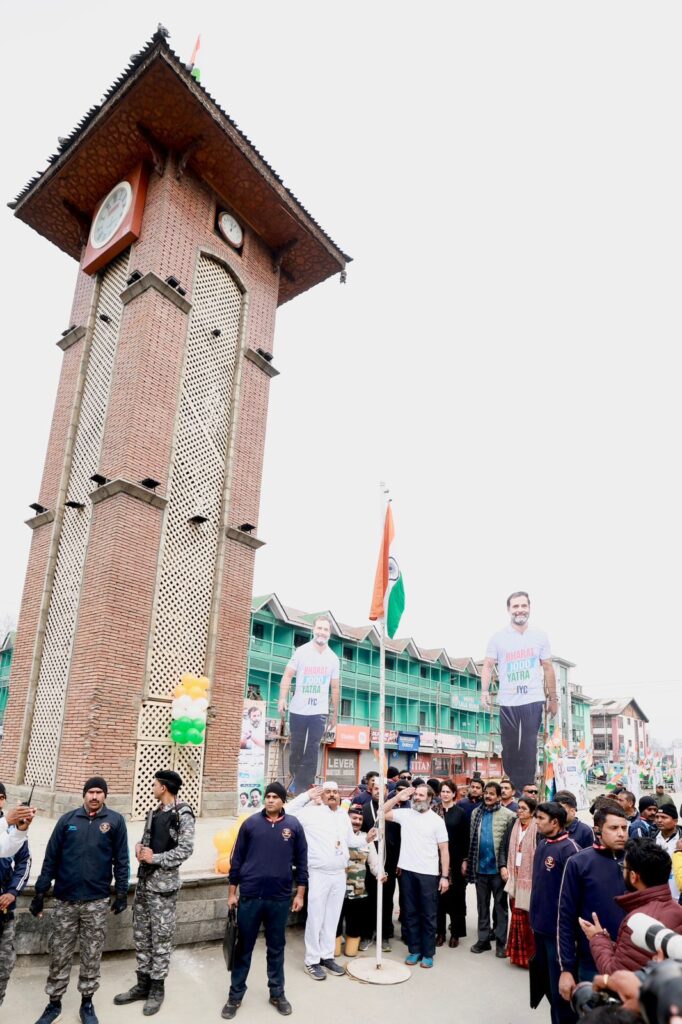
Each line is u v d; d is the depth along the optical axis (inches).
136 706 440.8
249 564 551.5
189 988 219.6
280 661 1206.3
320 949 239.3
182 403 530.6
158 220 542.0
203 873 275.4
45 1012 185.0
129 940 243.8
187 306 542.0
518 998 219.8
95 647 432.5
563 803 237.1
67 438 552.4
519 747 454.3
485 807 288.8
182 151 562.6
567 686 2058.3
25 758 470.0
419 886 256.7
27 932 227.1
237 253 617.9
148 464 484.7
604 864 156.9
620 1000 96.7
